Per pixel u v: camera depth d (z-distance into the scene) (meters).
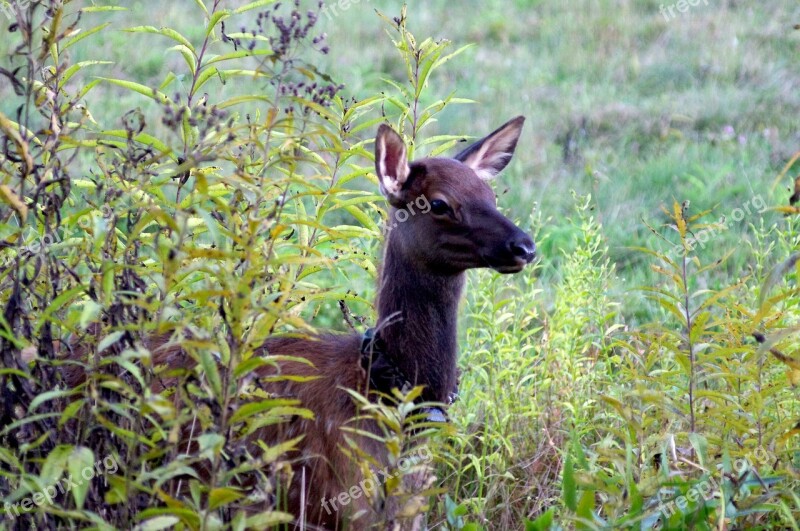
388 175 8.86
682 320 8.54
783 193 15.78
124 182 8.04
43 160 8.41
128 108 19.36
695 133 19.28
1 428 7.08
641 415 8.23
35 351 6.88
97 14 24.58
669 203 16.53
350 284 12.91
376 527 7.52
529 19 26.48
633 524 7.34
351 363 8.38
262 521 6.25
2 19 21.05
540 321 12.63
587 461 8.24
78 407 6.49
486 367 10.76
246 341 6.65
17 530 7.12
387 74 22.50
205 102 8.76
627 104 20.70
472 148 9.70
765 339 7.39
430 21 26.23
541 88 22.03
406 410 6.86
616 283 13.80
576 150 18.95
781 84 21.23
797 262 7.26
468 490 9.91
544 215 16.17
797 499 7.28
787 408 9.05
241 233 7.39
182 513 6.13
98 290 7.40
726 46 23.27
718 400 8.37
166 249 6.61
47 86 7.97
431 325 8.74
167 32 8.80
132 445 6.48
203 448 6.05
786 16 24.86
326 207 9.23
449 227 8.66
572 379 10.02
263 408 6.44
